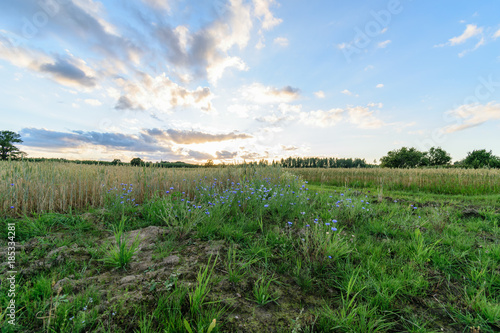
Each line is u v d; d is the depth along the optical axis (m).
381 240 4.09
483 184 11.87
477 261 3.23
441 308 2.39
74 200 6.20
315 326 2.01
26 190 5.22
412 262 3.16
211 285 2.45
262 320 2.03
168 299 2.14
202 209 4.84
